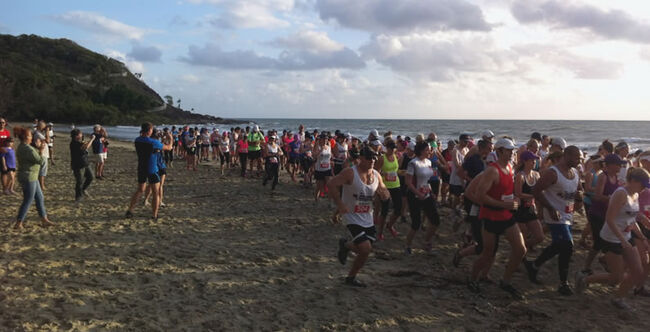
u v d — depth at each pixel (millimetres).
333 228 7840
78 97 115625
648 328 4137
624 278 4539
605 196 4836
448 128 83312
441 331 4000
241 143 14688
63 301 4273
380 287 5027
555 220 4848
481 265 4801
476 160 6492
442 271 5652
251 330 3875
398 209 7074
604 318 4340
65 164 17516
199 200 10242
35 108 99625
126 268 5340
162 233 7102
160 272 5250
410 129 79562
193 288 4801
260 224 7996
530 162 5426
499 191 4512
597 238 4914
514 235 4566
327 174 9914
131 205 8078
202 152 21328
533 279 5227
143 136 8039
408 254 6305
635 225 4578
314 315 4238
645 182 4223
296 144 13727
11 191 9812
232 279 5137
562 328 4109
